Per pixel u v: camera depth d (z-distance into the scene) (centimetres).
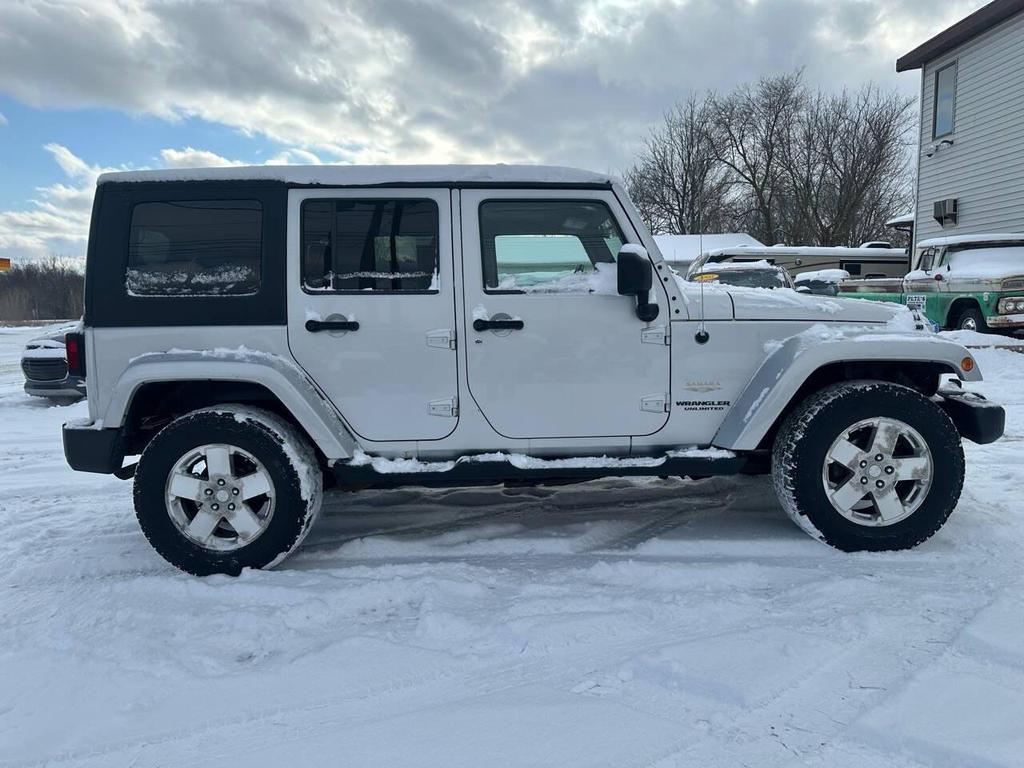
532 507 416
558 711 211
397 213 327
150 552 354
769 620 262
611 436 334
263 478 316
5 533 391
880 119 3238
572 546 348
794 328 336
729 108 3431
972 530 347
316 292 323
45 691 229
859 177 3262
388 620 274
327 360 323
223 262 323
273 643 258
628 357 330
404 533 375
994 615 259
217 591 299
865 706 208
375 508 418
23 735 208
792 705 210
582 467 330
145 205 322
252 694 225
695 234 3209
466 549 347
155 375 311
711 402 336
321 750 197
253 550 317
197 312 321
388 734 203
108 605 289
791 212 3503
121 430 319
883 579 294
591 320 328
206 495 317
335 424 322
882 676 223
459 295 325
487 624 264
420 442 330
